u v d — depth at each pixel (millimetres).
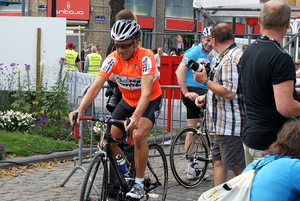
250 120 3199
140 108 3564
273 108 3074
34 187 5074
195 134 5348
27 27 8961
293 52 11328
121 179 3871
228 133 4004
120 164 3941
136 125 3512
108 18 22969
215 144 4289
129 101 4020
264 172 2367
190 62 3842
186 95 5508
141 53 3781
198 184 5410
